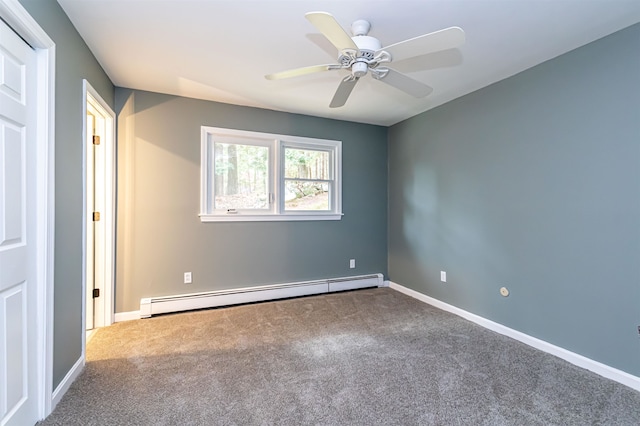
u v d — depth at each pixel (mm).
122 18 1869
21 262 1425
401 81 2113
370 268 4230
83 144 2068
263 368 2104
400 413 1645
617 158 1970
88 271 2781
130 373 2027
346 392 1831
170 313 3143
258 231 3588
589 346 2115
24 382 1450
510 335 2645
